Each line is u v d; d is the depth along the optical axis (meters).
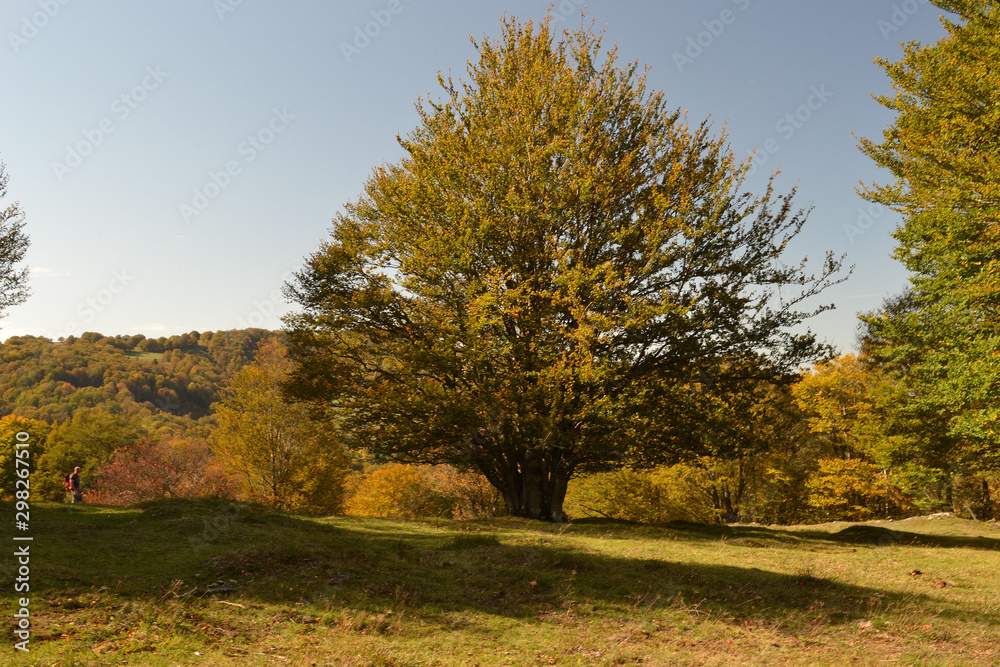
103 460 46.34
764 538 16.72
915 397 21.53
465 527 14.98
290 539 10.58
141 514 11.88
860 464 29.83
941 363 17.53
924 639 7.68
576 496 35.72
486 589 8.92
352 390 18.25
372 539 11.90
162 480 31.44
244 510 13.15
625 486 33.25
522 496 19.30
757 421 18.67
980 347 15.75
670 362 17.45
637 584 9.54
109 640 5.66
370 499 36.09
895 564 13.34
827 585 10.33
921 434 22.28
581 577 9.70
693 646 7.19
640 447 17.83
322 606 7.33
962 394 16.22
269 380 32.84
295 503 32.94
